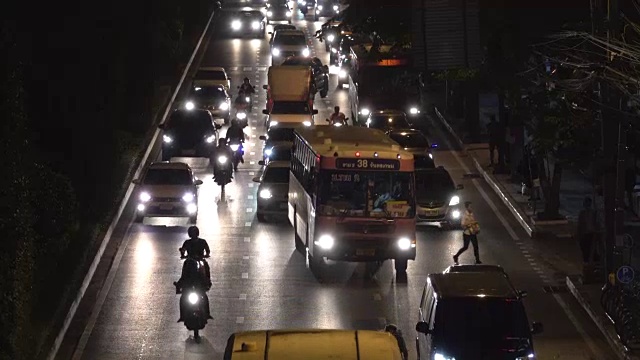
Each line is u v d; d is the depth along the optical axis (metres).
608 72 42.94
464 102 87.06
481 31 65.69
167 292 46.94
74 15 68.19
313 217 48.38
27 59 56.34
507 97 66.06
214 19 150.25
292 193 55.62
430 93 100.38
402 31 84.50
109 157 63.31
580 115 53.84
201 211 62.09
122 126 80.44
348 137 51.81
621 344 39.41
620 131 43.22
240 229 58.09
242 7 168.50
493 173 69.50
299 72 85.94
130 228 57.84
